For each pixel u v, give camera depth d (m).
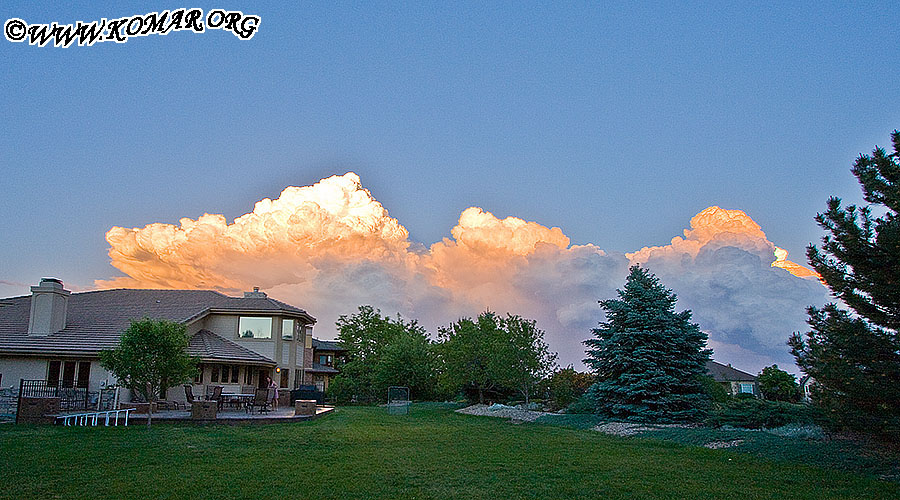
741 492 10.41
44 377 27.27
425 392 43.66
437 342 42.66
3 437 15.79
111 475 11.13
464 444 16.39
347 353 59.66
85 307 33.59
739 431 18.17
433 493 10.23
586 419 24.36
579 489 10.60
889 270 11.92
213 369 31.45
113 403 23.42
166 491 10.00
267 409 26.88
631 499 9.95
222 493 9.94
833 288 12.89
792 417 19.12
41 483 10.42
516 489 10.58
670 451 15.26
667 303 25.53
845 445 14.66
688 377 24.61
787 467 12.70
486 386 36.53
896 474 11.75
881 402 11.88
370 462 13.05
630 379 24.28
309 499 9.67
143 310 33.31
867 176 12.51
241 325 35.12
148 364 18.59
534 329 31.47
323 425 20.64
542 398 34.72
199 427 19.20
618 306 25.77
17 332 28.56
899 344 11.98
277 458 13.30
